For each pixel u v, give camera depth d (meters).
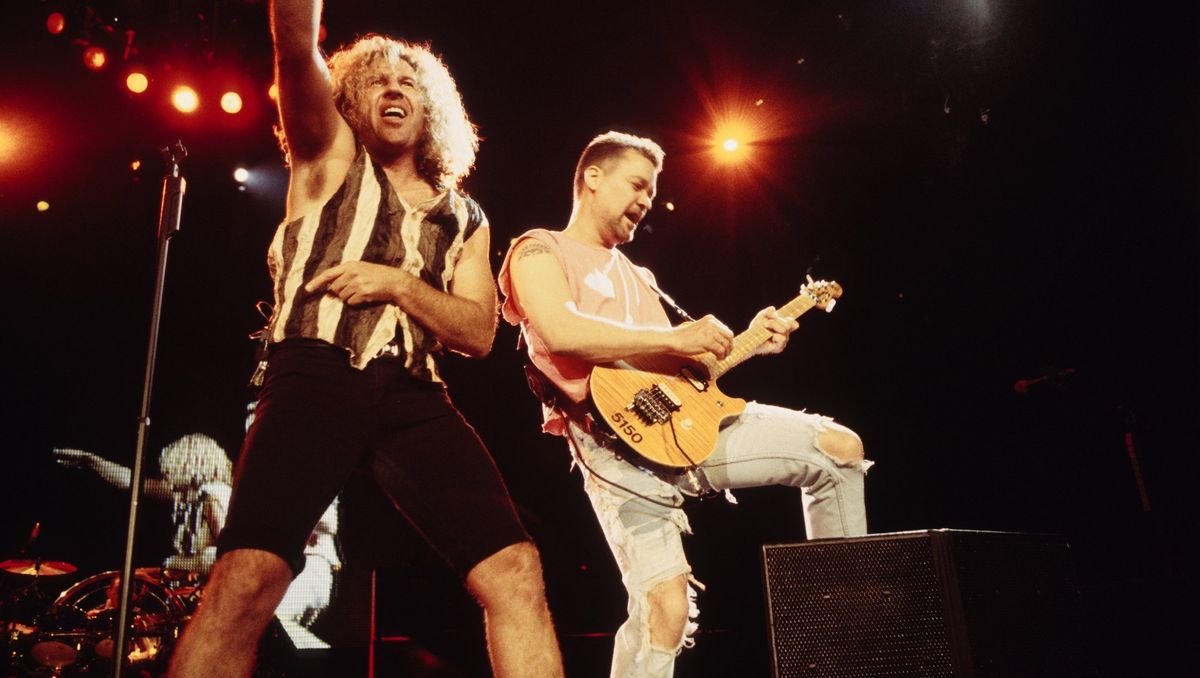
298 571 1.46
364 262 1.62
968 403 6.28
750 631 6.37
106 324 6.20
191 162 6.34
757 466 2.32
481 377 7.14
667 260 7.01
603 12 5.76
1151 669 2.80
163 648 5.11
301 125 1.64
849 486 2.31
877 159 6.18
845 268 6.62
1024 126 5.48
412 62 1.88
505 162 6.60
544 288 2.31
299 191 1.69
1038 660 1.89
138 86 5.46
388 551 6.02
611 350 2.22
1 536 5.64
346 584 5.86
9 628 5.07
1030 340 5.94
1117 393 5.35
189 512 6.01
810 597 1.87
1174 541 4.66
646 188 2.60
